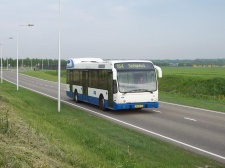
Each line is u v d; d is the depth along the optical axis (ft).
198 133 49.80
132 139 44.42
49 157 27.04
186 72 220.02
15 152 24.14
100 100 78.02
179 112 73.15
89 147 39.09
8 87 146.00
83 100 88.43
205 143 43.37
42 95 112.57
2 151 23.43
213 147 41.24
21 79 242.17
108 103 73.00
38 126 42.63
